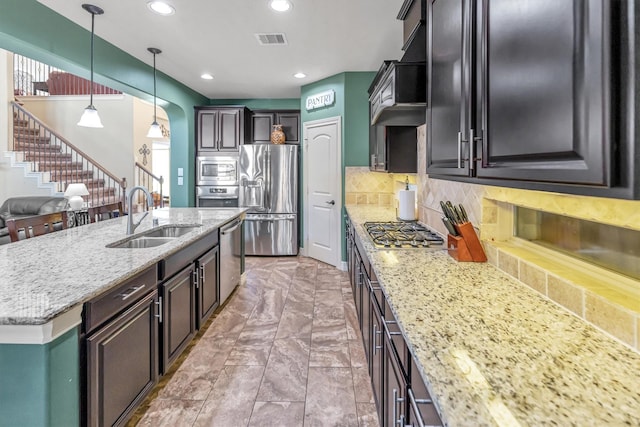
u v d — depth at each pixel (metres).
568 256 1.40
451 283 1.50
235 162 5.90
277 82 5.32
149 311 1.95
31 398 1.21
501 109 0.97
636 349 0.93
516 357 0.90
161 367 2.13
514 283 1.50
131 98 8.34
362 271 2.57
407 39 2.25
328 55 4.11
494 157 1.02
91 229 2.86
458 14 1.30
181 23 3.24
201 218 3.58
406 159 3.25
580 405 0.72
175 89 5.18
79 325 1.38
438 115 1.57
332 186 5.15
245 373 2.41
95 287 1.47
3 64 6.83
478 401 0.74
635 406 0.71
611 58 0.59
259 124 6.14
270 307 3.59
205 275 2.95
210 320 3.27
